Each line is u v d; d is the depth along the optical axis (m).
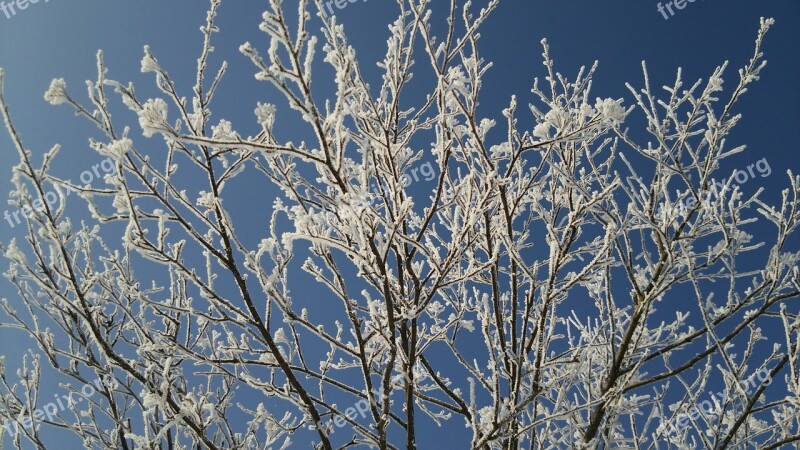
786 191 3.85
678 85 4.35
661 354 4.18
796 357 3.52
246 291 3.38
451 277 3.98
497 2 3.59
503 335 3.87
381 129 3.37
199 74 3.26
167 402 3.35
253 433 4.41
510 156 3.96
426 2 3.50
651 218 4.18
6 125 2.89
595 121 3.22
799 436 3.65
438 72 3.52
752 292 3.98
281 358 3.47
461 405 4.46
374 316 3.66
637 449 4.45
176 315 4.32
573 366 4.34
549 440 4.65
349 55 2.58
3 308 3.62
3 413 3.96
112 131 2.83
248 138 3.31
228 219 3.20
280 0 2.25
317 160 2.65
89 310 3.46
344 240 3.21
